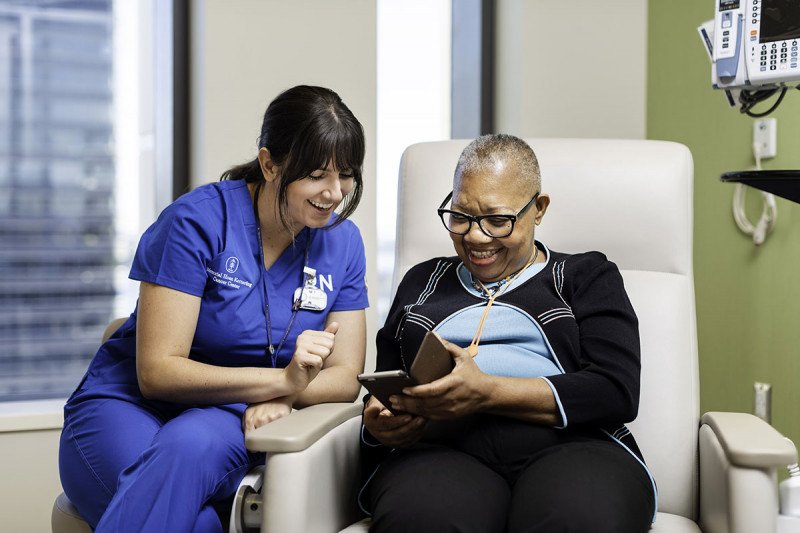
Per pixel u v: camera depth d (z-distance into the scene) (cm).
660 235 160
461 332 139
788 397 203
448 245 165
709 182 236
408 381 119
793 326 202
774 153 209
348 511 137
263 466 133
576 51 271
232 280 148
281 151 143
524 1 267
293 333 154
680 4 252
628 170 162
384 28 285
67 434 147
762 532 113
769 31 163
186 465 125
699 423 149
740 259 222
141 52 263
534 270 144
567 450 123
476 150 141
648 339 152
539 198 145
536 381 127
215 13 237
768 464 112
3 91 251
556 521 109
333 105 144
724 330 229
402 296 152
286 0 243
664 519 133
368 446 140
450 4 290
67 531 148
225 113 238
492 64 287
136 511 122
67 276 259
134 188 264
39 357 256
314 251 158
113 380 152
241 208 152
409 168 172
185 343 143
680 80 252
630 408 129
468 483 119
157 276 143
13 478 228
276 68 242
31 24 252
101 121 260
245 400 141
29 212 254
